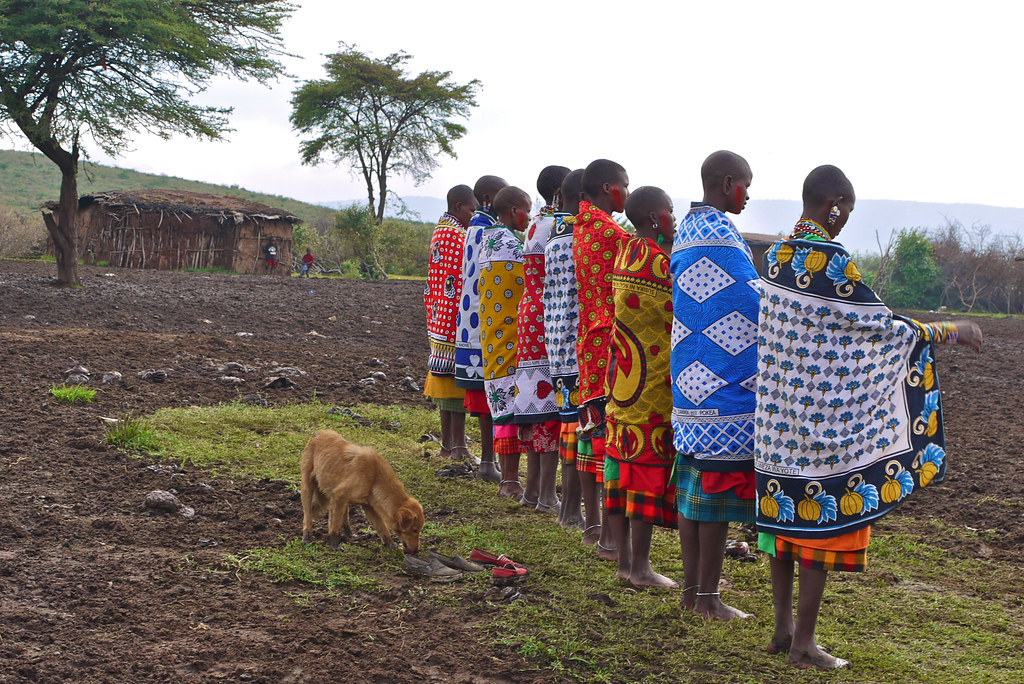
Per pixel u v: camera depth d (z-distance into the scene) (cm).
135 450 699
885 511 384
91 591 443
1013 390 1319
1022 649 431
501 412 654
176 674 367
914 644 434
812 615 396
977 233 4650
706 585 452
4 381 882
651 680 384
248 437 774
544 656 402
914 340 388
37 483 600
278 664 381
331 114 5238
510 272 646
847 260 383
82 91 1928
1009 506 679
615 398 484
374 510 543
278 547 529
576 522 607
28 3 1877
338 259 4631
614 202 548
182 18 2098
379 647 404
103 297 1905
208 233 3775
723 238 427
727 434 425
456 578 492
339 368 1166
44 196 7900
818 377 382
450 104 5225
